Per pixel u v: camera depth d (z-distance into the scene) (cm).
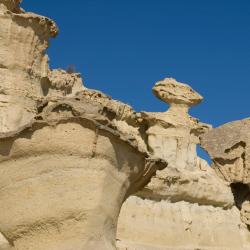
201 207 2412
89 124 1005
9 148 1023
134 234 2142
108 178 1016
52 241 993
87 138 1006
